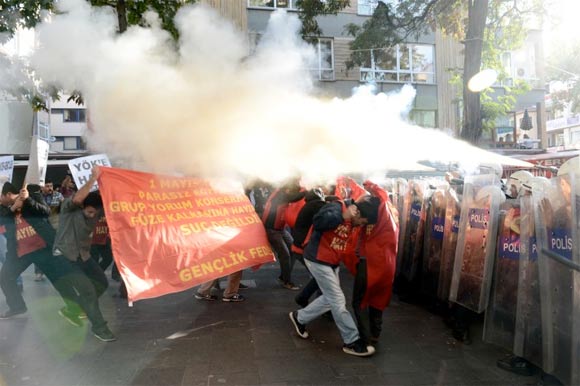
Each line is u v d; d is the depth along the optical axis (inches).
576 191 120.6
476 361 149.3
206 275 162.4
